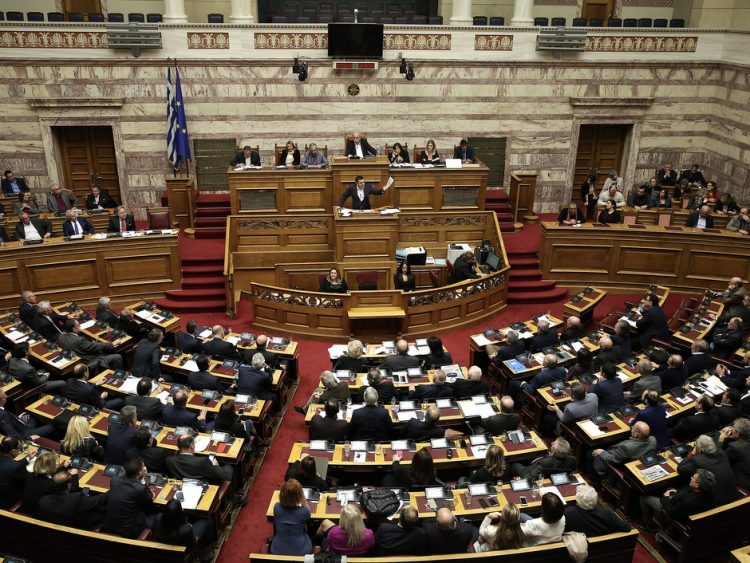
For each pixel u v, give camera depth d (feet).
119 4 60.23
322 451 24.08
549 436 29.35
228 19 62.28
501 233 50.52
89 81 51.55
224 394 29.12
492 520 19.80
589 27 54.13
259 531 24.30
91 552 19.99
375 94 54.65
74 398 27.22
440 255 47.70
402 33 53.31
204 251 46.85
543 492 21.97
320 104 54.49
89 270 41.57
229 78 52.90
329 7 64.59
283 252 45.75
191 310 42.93
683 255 44.57
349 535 18.90
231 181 44.19
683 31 54.95
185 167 54.75
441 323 40.42
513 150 57.26
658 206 50.06
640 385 28.22
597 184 60.34
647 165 58.80
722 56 55.67
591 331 40.16
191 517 21.84
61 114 51.98
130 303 43.04
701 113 57.41
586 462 26.84
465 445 24.58
